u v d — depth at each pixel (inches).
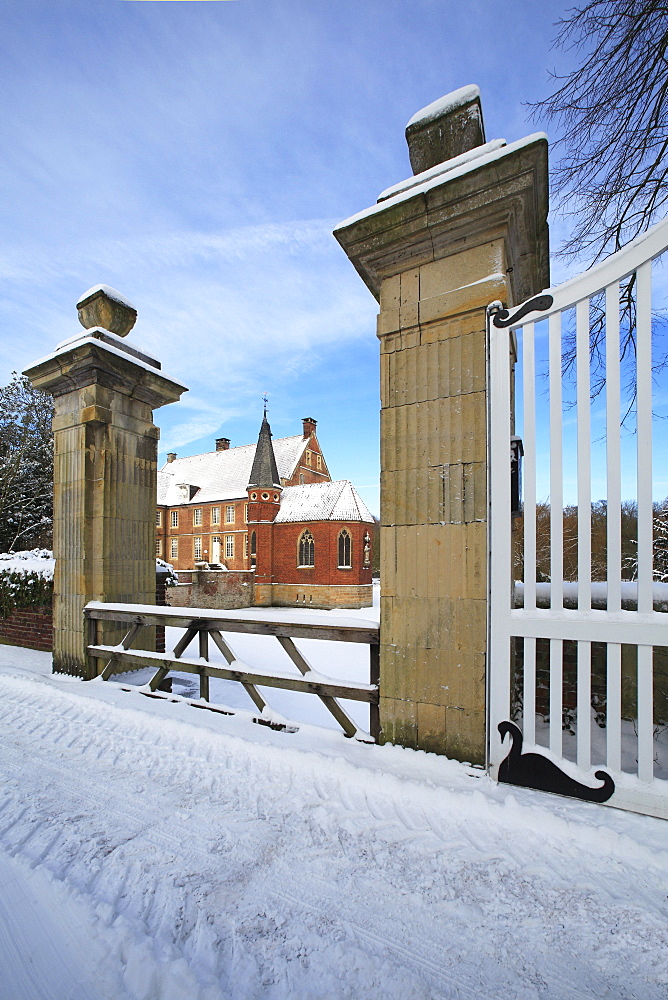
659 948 58.7
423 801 88.0
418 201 103.3
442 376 105.3
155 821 87.1
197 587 1022.4
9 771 107.6
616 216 182.1
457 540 100.5
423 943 60.2
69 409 194.2
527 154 91.0
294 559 1147.3
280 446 1544.0
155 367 210.8
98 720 137.5
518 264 117.0
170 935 61.6
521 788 91.0
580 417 90.5
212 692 203.2
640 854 72.9
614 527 86.4
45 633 239.9
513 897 67.2
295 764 104.0
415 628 104.3
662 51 147.5
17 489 585.3
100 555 184.1
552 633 90.6
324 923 63.4
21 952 59.9
